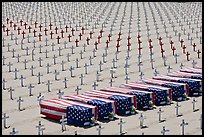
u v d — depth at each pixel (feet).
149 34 269.85
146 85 160.97
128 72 194.59
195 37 263.90
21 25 284.82
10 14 329.31
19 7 366.63
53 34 263.49
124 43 246.88
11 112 147.64
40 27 269.44
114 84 176.76
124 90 155.53
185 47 228.63
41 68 198.80
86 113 132.77
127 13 347.15
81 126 133.28
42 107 143.33
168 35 268.21
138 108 148.77
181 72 182.50
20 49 228.43
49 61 209.26
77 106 136.15
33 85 176.45
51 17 320.91
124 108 143.02
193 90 163.22
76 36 259.39
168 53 227.81
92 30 277.23
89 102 140.26
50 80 183.21
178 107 146.51
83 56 218.38
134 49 234.79
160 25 297.94
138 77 186.29
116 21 310.86
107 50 230.68
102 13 343.67
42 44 239.71
